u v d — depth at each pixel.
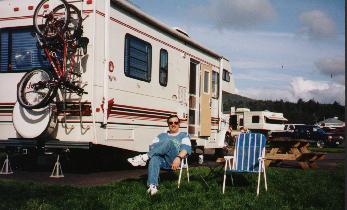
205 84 12.59
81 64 7.62
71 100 7.66
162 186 6.72
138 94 8.95
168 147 6.56
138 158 6.42
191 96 11.87
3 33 8.34
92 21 7.64
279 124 37.50
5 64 8.29
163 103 10.05
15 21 8.25
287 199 6.05
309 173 9.17
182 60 11.07
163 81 10.06
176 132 6.98
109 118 7.92
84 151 8.71
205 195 6.15
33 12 8.12
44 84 7.43
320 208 5.58
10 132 8.16
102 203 5.30
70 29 7.66
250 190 6.73
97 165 9.71
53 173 7.78
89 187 6.43
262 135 7.01
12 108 8.15
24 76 7.63
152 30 9.55
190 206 5.38
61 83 7.41
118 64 8.24
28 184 6.48
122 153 9.45
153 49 9.59
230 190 6.68
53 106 7.65
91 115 7.56
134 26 8.80
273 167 10.84
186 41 11.28
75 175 8.10
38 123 7.57
